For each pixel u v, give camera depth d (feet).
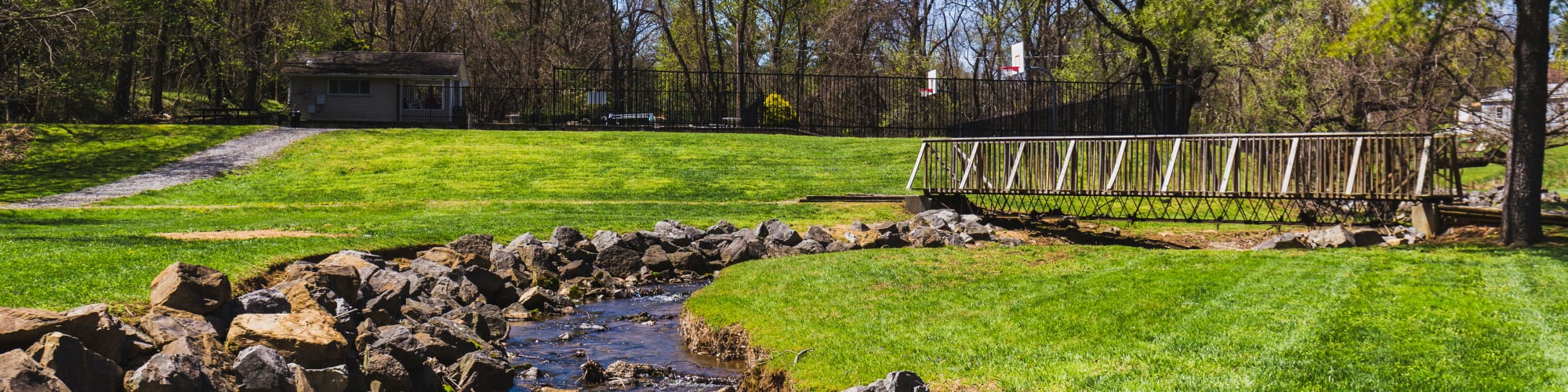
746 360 33.14
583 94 145.69
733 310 37.83
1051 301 35.81
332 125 153.28
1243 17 91.91
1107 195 70.33
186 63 174.91
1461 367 23.67
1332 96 80.59
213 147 114.62
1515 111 51.52
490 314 40.73
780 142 122.21
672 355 35.96
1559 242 51.39
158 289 28.55
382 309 37.27
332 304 34.27
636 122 142.51
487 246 57.82
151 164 105.60
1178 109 128.57
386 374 28.09
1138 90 133.39
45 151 109.09
